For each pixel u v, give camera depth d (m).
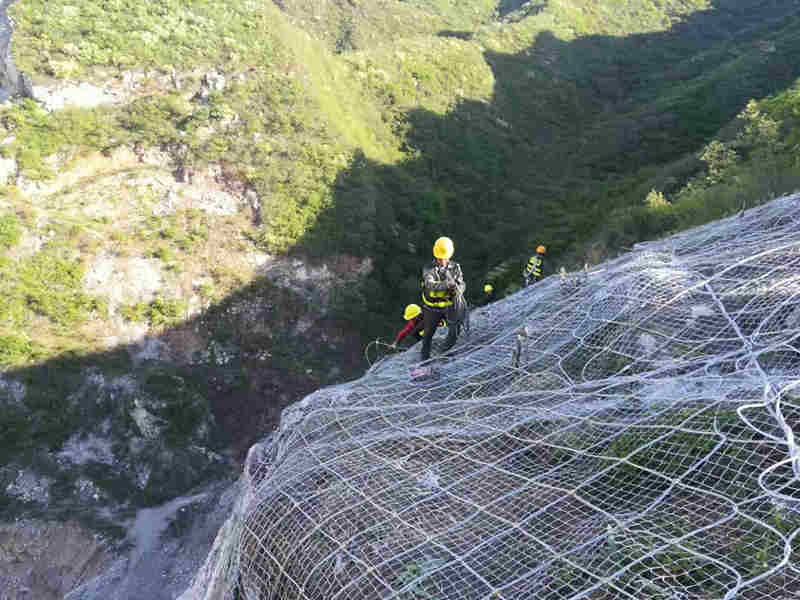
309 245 34.88
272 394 31.73
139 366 30.83
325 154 37.44
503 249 36.34
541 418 5.66
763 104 28.59
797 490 3.95
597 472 4.95
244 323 33.34
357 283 35.09
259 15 43.09
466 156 46.81
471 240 39.22
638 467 4.59
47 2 37.84
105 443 27.89
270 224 35.09
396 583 4.15
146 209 34.44
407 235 38.31
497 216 41.34
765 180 17.22
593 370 6.64
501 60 58.41
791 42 49.03
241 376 32.03
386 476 5.37
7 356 27.97
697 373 5.71
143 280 32.38
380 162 41.53
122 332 31.31
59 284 30.81
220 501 26.45
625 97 59.22
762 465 4.44
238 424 30.30
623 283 7.52
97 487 26.17
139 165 35.81
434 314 7.30
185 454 27.88
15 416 27.30
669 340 6.35
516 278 31.08
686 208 20.45
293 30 45.03
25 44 35.59
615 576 3.64
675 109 46.66
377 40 66.44
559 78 59.28
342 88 44.88
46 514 24.86
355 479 5.38
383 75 48.44
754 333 5.78
